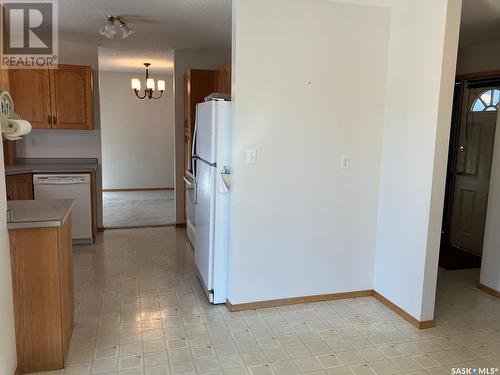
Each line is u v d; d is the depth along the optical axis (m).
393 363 2.44
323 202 3.15
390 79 3.08
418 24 2.77
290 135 2.99
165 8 3.58
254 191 2.97
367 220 3.28
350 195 3.20
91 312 3.03
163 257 4.36
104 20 3.96
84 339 2.64
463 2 3.10
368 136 3.16
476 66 4.54
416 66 2.80
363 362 2.44
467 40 4.27
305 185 3.08
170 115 8.77
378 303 3.26
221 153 3.03
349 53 3.02
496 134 3.45
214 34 4.55
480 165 4.57
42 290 2.22
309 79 2.96
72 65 4.76
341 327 2.86
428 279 2.80
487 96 4.46
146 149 8.76
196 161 3.66
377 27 3.04
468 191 4.73
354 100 3.08
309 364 2.41
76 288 3.48
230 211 3.04
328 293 3.29
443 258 4.50
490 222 3.49
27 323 2.22
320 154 3.08
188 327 2.83
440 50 2.58
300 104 2.97
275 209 3.04
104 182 8.62
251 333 2.76
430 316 2.86
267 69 2.86
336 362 2.44
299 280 3.21
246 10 2.76
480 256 4.58
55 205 2.53
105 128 8.47
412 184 2.88
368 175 3.21
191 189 4.69
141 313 3.03
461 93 4.76
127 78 8.41
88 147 5.26
